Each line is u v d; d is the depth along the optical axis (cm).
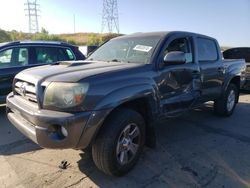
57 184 345
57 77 334
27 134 347
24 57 677
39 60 697
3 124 580
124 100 345
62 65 410
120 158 356
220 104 635
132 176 367
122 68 374
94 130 324
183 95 472
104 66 384
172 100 445
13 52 660
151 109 393
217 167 396
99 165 348
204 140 502
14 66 657
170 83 435
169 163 405
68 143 314
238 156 435
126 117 350
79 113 315
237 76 669
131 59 437
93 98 322
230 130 562
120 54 463
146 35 476
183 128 567
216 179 362
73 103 315
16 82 406
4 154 430
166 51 438
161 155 431
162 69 418
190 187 343
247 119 648
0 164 396
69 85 317
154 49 428
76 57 764
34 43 698
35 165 394
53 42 739
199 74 511
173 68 439
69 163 400
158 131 546
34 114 326
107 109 329
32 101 355
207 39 569
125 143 358
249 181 359
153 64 409
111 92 336
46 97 326
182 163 406
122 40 497
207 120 628
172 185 347
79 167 388
